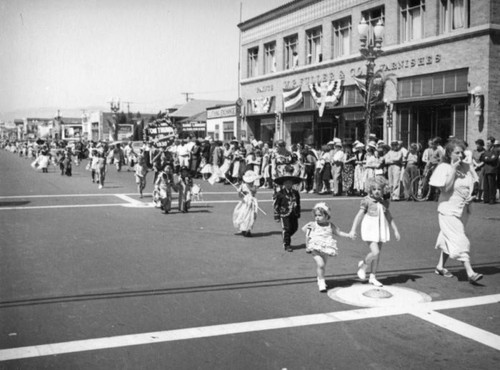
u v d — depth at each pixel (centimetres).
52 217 1412
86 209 1591
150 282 755
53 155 4572
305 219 1384
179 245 1034
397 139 2497
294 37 3375
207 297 684
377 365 476
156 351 505
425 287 734
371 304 654
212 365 474
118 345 520
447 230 769
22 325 574
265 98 3600
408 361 484
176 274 802
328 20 3002
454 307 641
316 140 3103
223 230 1219
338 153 2016
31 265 853
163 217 1428
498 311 627
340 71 2895
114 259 902
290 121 3341
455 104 2202
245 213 1129
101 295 690
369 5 2677
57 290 712
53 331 557
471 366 473
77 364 474
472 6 2123
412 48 2400
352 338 540
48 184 2572
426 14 2361
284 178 985
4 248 992
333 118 2950
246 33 3884
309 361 484
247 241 1083
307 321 591
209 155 2955
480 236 1121
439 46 2267
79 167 4381
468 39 2134
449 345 522
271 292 708
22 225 1270
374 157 1888
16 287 725
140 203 1758
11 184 2559
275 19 3519
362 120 2723
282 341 532
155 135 4400
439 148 1841
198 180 2844
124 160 4719
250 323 584
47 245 1022
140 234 1155
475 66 2106
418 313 618
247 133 3831
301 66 3250
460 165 770
